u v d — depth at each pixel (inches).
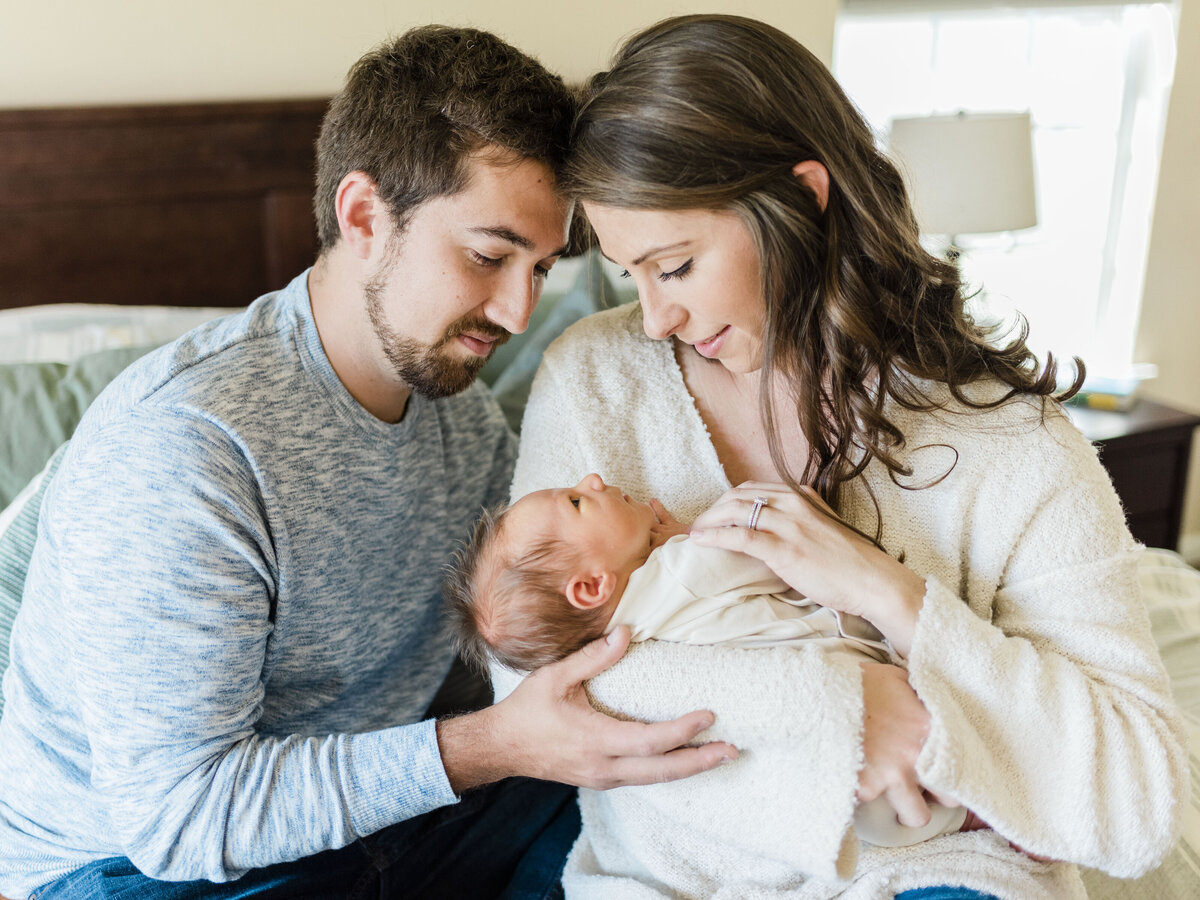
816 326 42.4
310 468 46.7
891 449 44.4
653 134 37.8
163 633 42.1
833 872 38.0
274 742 44.3
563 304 77.5
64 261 85.8
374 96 44.0
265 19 87.3
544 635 42.4
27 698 49.3
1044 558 42.3
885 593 39.8
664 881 44.6
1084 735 38.2
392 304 45.7
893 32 114.0
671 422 49.0
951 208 98.9
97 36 83.0
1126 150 123.2
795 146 39.1
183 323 79.0
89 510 42.9
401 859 51.4
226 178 89.0
